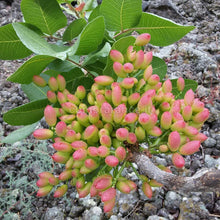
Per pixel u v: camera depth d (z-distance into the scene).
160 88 0.30
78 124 0.28
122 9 0.31
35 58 0.26
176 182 0.25
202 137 0.28
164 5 0.75
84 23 0.33
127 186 0.26
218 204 0.42
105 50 0.33
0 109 0.64
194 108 0.28
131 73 0.29
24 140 0.55
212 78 0.60
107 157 0.24
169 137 0.25
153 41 0.35
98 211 0.42
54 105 0.33
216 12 0.77
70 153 0.28
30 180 0.50
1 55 0.32
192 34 0.73
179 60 0.66
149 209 0.42
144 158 0.27
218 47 0.68
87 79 0.36
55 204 0.46
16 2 0.88
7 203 0.45
